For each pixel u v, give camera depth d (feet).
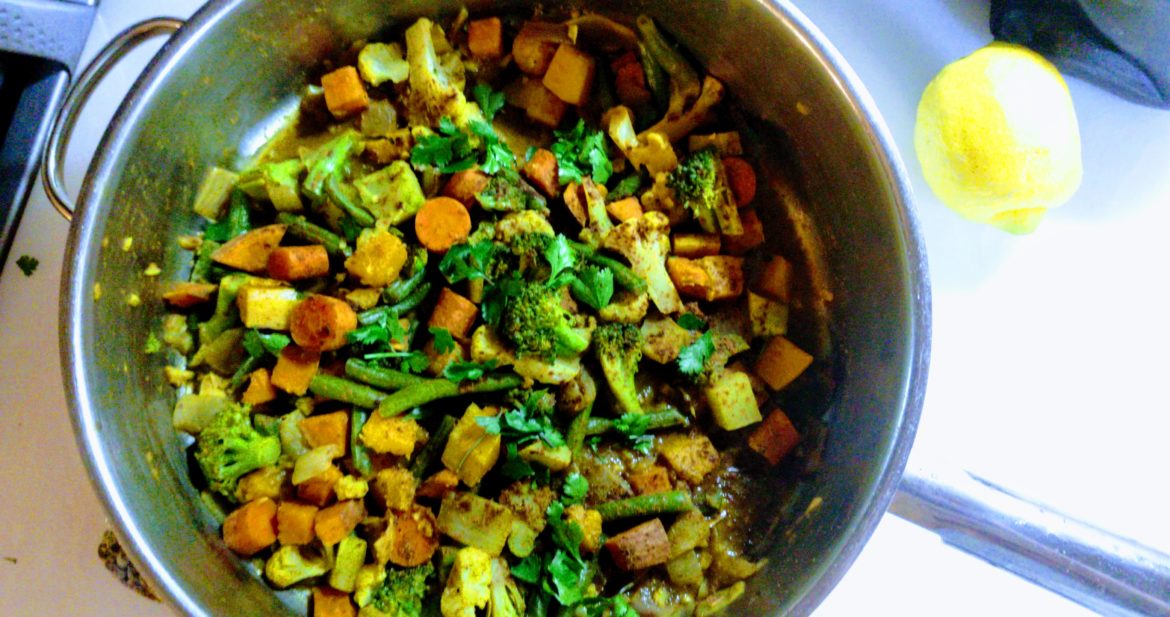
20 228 1.23
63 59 1.25
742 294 1.32
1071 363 1.33
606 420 1.22
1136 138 1.35
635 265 1.22
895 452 1.04
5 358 1.22
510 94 1.32
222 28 1.07
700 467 1.25
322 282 1.22
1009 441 1.33
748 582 1.22
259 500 1.14
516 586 1.18
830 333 1.28
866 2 1.35
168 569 1.01
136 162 1.06
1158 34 1.17
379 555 1.14
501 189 1.21
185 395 1.20
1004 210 1.25
